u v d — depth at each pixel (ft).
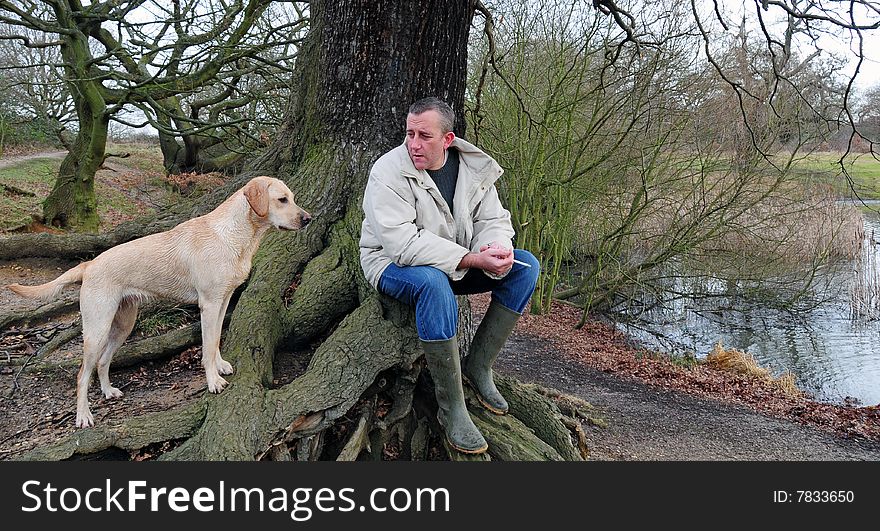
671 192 33.68
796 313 37.88
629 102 30.99
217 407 9.64
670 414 20.56
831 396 25.82
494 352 10.85
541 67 32.35
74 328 14.87
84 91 33.24
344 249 13.62
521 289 10.27
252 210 10.70
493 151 34.30
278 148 17.33
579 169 34.09
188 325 14.23
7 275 21.03
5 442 10.40
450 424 10.07
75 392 12.18
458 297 12.80
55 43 31.53
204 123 34.04
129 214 46.85
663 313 38.83
